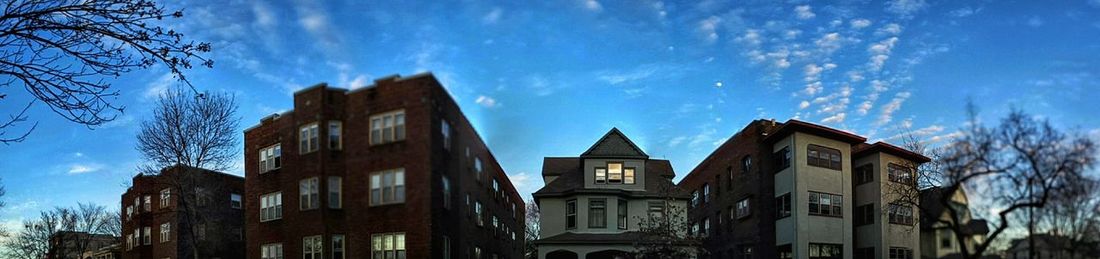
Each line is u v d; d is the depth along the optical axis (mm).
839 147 41344
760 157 42250
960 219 25344
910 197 37750
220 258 51281
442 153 25906
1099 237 21797
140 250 54188
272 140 32781
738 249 43812
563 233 40406
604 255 41406
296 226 27656
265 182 32469
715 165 49438
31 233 74938
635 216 40375
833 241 39438
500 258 46031
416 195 24422
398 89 25656
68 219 75000
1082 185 20812
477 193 33562
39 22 12461
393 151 25281
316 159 27172
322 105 27594
